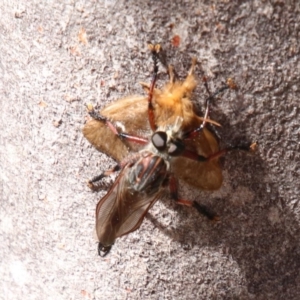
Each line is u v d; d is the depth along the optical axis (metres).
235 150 0.28
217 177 0.29
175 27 0.28
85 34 0.28
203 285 0.30
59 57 0.29
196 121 0.28
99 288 0.30
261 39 0.27
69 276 0.31
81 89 0.29
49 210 0.30
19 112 0.30
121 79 0.28
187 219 0.29
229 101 0.28
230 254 0.29
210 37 0.28
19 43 0.29
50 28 0.28
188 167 0.29
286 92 0.28
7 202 0.31
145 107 0.28
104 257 0.30
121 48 0.28
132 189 0.29
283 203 0.29
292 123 0.28
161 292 0.30
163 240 0.30
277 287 0.30
